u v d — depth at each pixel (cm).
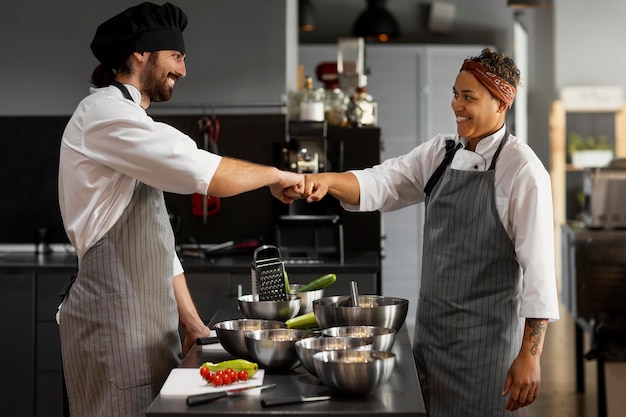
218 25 519
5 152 525
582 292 579
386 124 896
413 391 231
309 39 945
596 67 947
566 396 577
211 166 283
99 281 288
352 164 533
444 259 308
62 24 516
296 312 292
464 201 303
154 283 293
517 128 941
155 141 279
